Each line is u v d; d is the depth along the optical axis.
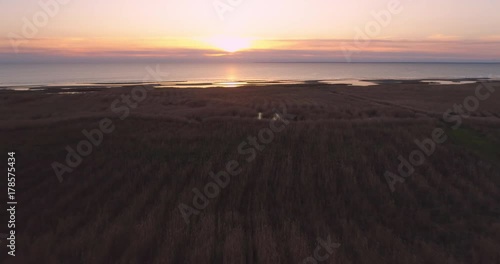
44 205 10.06
